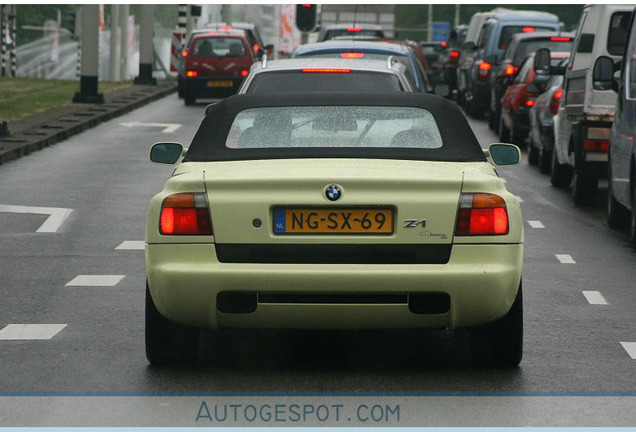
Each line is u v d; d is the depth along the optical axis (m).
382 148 11.15
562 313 13.98
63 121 40.94
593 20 26.34
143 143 36.72
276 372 11.08
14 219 21.66
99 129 41.12
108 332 12.73
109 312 13.82
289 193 10.43
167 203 10.56
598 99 23.84
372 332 12.76
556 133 27.61
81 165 30.64
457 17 145.88
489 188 10.59
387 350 11.98
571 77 25.92
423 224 10.44
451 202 10.48
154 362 11.26
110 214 22.38
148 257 10.63
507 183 28.73
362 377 10.91
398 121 11.46
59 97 52.31
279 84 19.98
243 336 12.59
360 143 11.24
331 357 11.69
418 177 10.47
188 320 10.59
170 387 10.53
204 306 10.46
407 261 10.44
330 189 10.41
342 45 25.00
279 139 11.26
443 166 10.91
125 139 37.91
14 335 12.57
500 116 43.47
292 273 10.32
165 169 30.05
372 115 11.51
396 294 10.41
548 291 15.39
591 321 13.54
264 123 11.43
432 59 89.62
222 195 10.50
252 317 10.48
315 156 11.06
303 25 55.62
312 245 10.41
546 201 25.47
